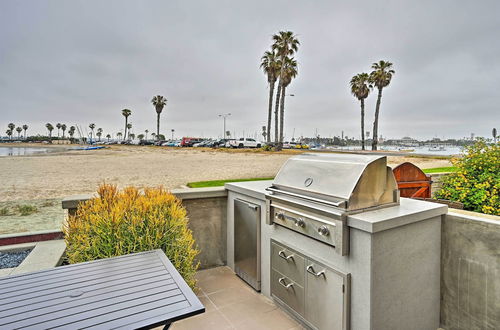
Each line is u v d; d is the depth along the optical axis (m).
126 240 2.25
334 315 1.82
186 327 2.20
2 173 14.83
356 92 34.59
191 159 22.36
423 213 1.85
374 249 1.62
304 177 2.21
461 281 1.95
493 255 1.77
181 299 1.27
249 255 2.81
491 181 4.22
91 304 1.22
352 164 1.95
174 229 2.46
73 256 2.22
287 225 2.21
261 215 2.65
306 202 2.02
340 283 1.77
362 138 34.69
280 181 2.40
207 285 2.87
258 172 12.95
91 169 16.20
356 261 1.70
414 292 1.88
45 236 4.39
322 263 1.90
